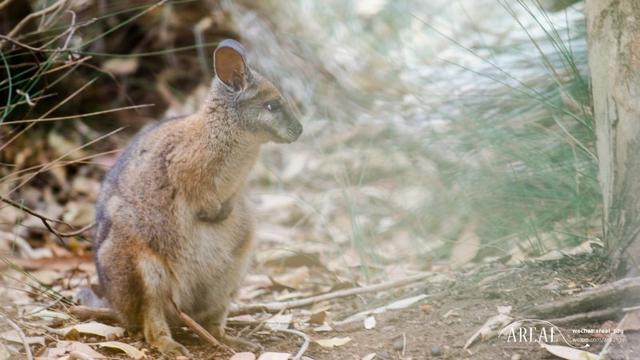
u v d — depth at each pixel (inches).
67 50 406.9
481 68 565.9
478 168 477.4
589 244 359.9
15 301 382.6
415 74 633.0
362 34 692.1
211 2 650.8
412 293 373.7
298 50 663.8
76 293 411.8
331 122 615.8
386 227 508.1
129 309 339.9
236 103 349.1
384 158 559.8
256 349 335.3
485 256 441.7
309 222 540.1
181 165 337.7
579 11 496.4
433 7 699.4
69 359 304.3
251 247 360.8
